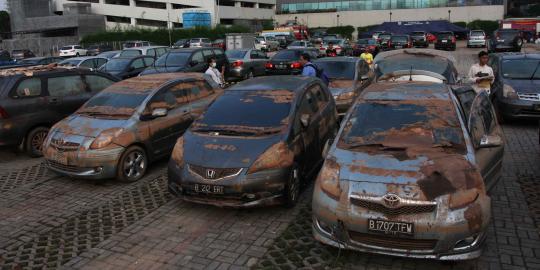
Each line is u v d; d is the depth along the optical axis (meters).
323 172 4.78
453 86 6.41
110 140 7.09
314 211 4.64
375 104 5.68
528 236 5.07
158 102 7.96
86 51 45.69
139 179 7.50
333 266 4.59
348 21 78.75
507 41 32.62
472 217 4.15
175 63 16.33
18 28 77.75
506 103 10.02
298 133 6.36
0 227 5.87
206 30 64.44
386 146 4.95
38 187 7.32
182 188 5.86
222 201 5.71
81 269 4.75
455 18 71.88
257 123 6.34
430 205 4.16
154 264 4.79
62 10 78.12
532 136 9.30
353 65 11.83
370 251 4.34
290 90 6.96
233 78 19.42
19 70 9.38
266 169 5.69
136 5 76.00
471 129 5.36
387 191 4.27
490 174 5.38
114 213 6.18
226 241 5.23
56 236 5.55
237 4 79.06
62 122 7.81
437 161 4.60
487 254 4.71
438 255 4.16
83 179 7.55
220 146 5.97
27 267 4.84
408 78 9.55
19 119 8.75
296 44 37.66
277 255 4.86
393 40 38.59
